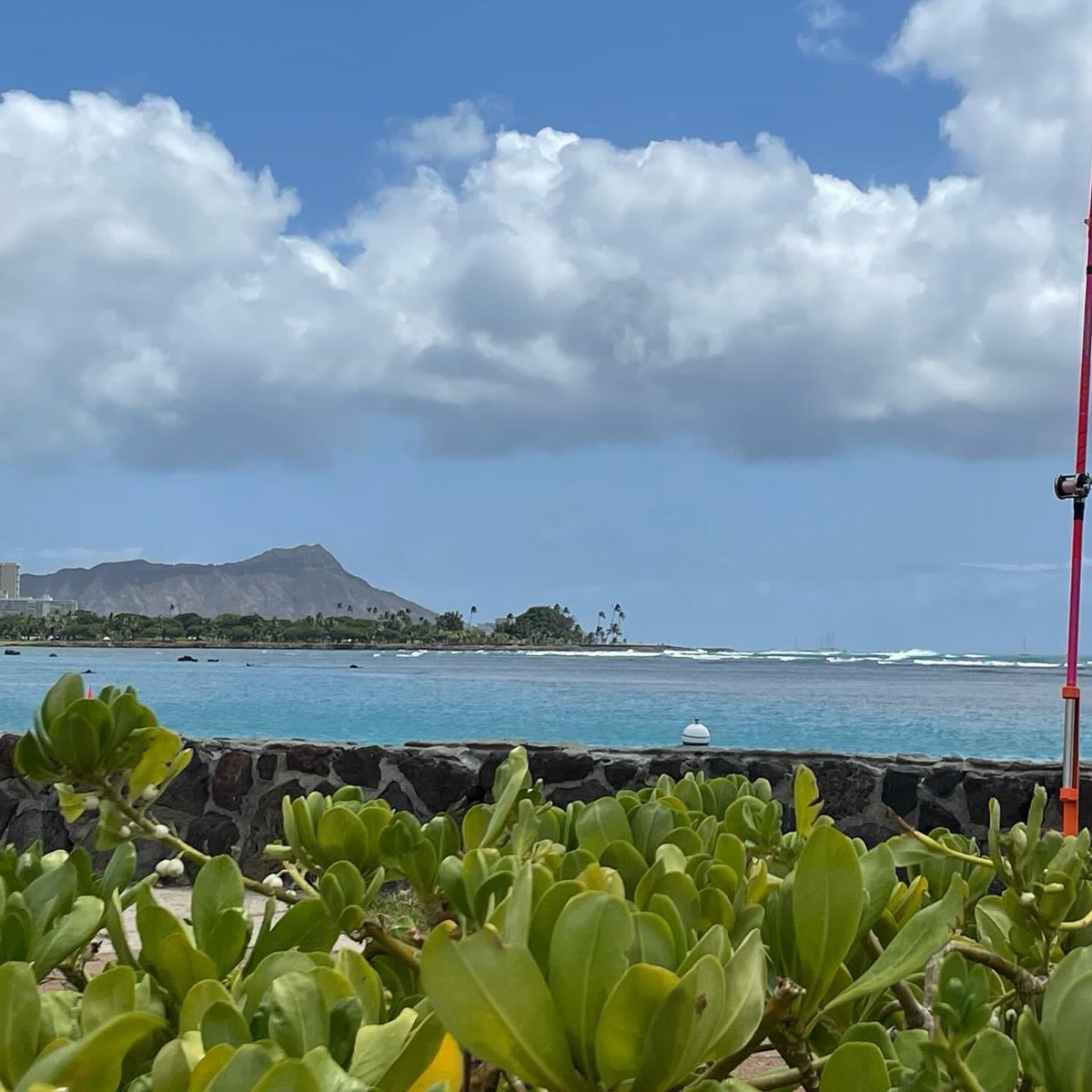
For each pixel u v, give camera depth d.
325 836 1.52
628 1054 0.68
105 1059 0.61
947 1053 0.76
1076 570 3.96
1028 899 1.28
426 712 47.69
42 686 63.78
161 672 90.62
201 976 0.99
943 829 1.78
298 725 41.81
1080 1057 0.80
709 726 41.88
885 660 190.38
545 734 38.84
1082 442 4.20
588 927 0.73
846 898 0.95
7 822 7.96
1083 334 4.36
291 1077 0.61
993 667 151.00
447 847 1.58
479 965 0.70
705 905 1.08
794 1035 0.95
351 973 0.97
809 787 1.76
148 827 1.39
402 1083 0.76
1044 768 6.99
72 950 1.06
